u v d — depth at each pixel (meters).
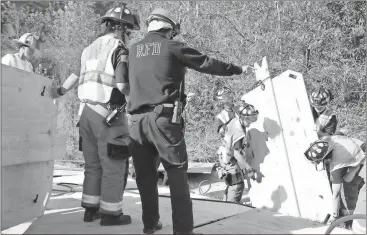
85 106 3.89
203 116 15.81
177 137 3.37
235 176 6.00
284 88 5.54
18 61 5.30
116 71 3.75
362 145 5.45
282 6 15.19
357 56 14.57
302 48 14.63
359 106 13.80
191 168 11.66
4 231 4.06
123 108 3.84
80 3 20.41
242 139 5.84
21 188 3.89
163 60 3.38
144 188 3.59
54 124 4.55
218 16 16.02
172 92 3.38
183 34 15.58
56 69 18.14
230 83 15.27
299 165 5.40
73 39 19.73
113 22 3.98
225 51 15.61
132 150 3.56
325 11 14.77
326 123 5.38
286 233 3.64
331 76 13.91
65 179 7.01
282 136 5.57
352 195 5.25
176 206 3.35
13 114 3.70
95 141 3.92
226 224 3.99
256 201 6.05
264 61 5.71
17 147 3.77
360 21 14.41
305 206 5.37
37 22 20.70
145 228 3.62
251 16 15.68
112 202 3.85
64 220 4.09
